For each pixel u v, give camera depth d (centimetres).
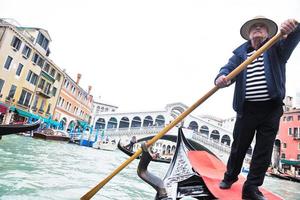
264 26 252
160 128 3359
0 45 1939
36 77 2445
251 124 243
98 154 1586
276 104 234
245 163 2878
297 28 224
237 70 240
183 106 4144
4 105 2075
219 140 4072
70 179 507
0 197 306
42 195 345
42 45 2416
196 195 272
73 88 3328
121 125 4334
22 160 661
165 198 229
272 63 238
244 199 233
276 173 2842
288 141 3559
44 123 2628
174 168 344
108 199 392
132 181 643
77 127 3553
